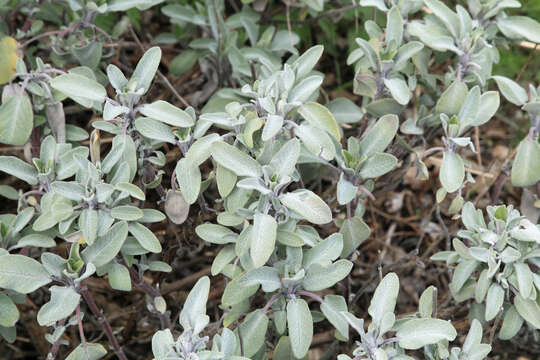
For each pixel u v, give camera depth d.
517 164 0.98
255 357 0.93
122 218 0.89
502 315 1.00
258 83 0.93
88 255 0.89
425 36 1.00
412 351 1.08
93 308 0.93
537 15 1.26
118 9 1.03
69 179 1.11
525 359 1.11
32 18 1.10
